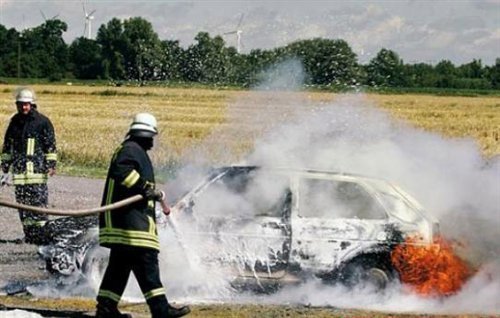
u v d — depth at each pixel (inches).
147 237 444.1
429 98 4778.5
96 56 6195.9
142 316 477.4
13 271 613.0
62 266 561.6
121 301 537.3
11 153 701.3
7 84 5698.8
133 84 4768.7
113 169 442.0
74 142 1638.8
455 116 3233.3
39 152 699.4
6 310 471.8
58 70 6412.4
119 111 3041.3
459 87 5733.3
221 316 498.3
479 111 3577.8
